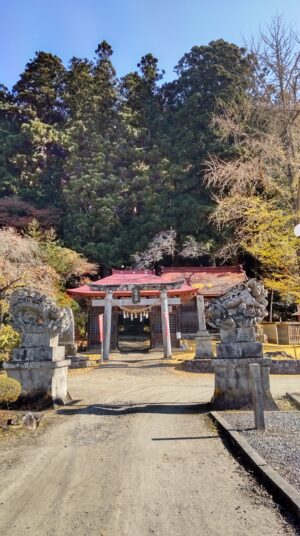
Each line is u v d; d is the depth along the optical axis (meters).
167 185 32.06
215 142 28.58
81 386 11.19
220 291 23.23
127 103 42.00
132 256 28.91
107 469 4.29
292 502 3.06
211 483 3.77
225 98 30.22
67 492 3.67
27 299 8.11
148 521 3.03
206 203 28.67
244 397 7.15
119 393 9.95
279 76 14.83
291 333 20.88
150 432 5.87
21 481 3.98
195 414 7.09
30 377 7.84
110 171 35.25
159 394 9.73
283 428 5.54
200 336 16.02
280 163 14.80
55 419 6.87
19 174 37.25
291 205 14.55
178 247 29.91
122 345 26.45
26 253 15.02
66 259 23.64
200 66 35.06
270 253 14.16
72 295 21.69
